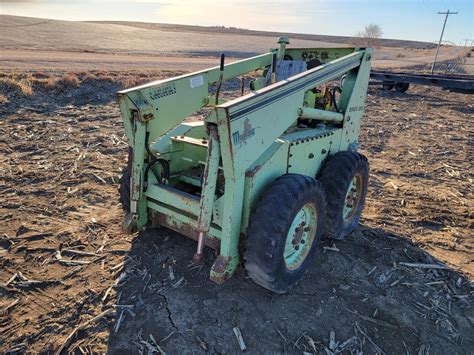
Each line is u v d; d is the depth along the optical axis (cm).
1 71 1320
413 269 387
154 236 408
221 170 307
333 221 385
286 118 325
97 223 438
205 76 393
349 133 455
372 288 354
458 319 323
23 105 982
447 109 1430
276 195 286
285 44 505
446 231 477
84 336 282
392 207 537
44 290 327
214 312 308
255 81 478
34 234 408
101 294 324
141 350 271
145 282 340
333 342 289
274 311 313
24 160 626
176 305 313
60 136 765
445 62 5138
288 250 321
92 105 1077
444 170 721
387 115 1247
